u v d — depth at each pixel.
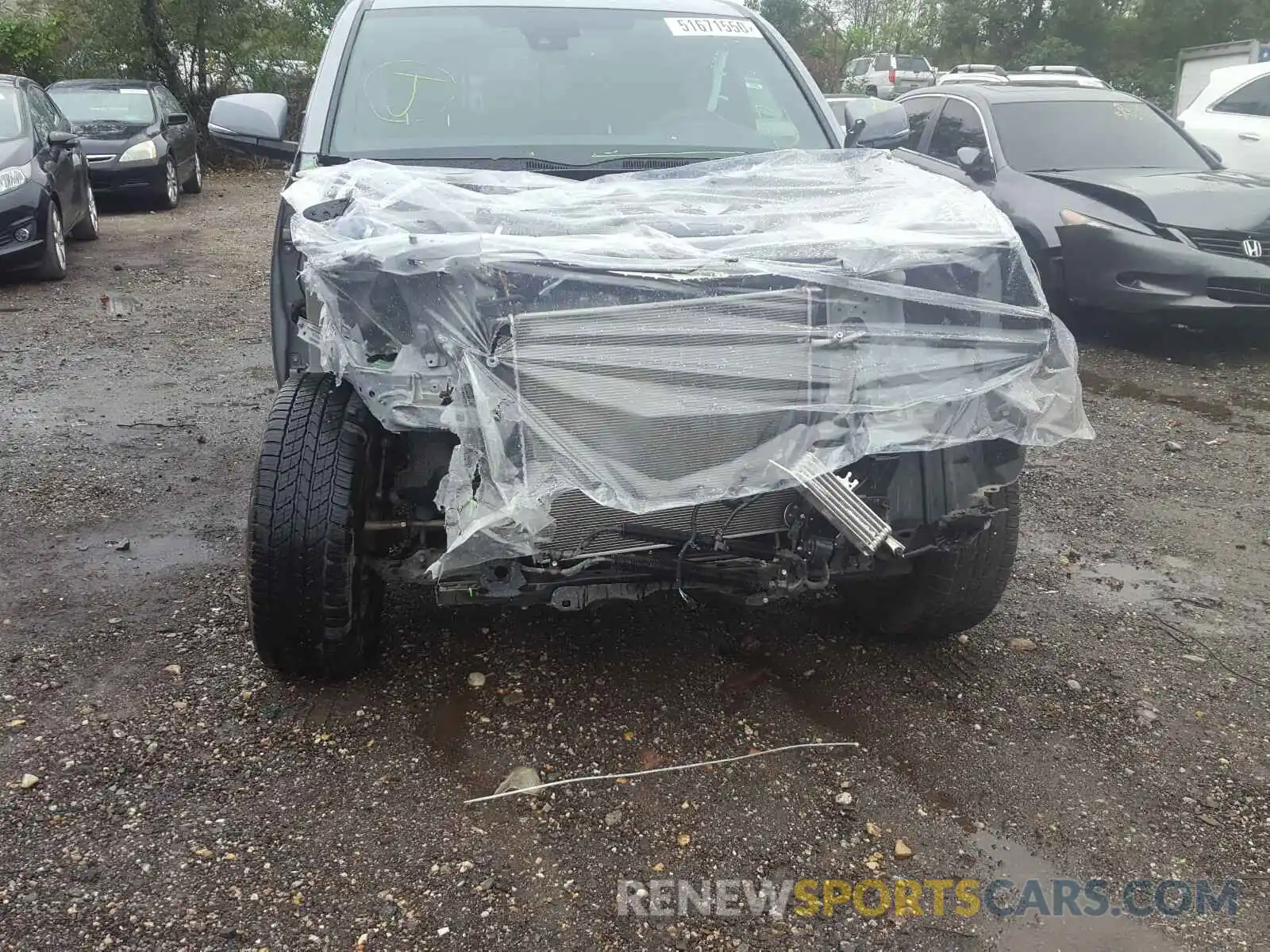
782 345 2.64
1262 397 6.56
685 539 2.75
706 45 4.23
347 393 2.93
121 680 3.24
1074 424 2.98
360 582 2.94
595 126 3.83
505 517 2.50
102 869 2.47
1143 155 8.07
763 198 3.18
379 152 3.63
